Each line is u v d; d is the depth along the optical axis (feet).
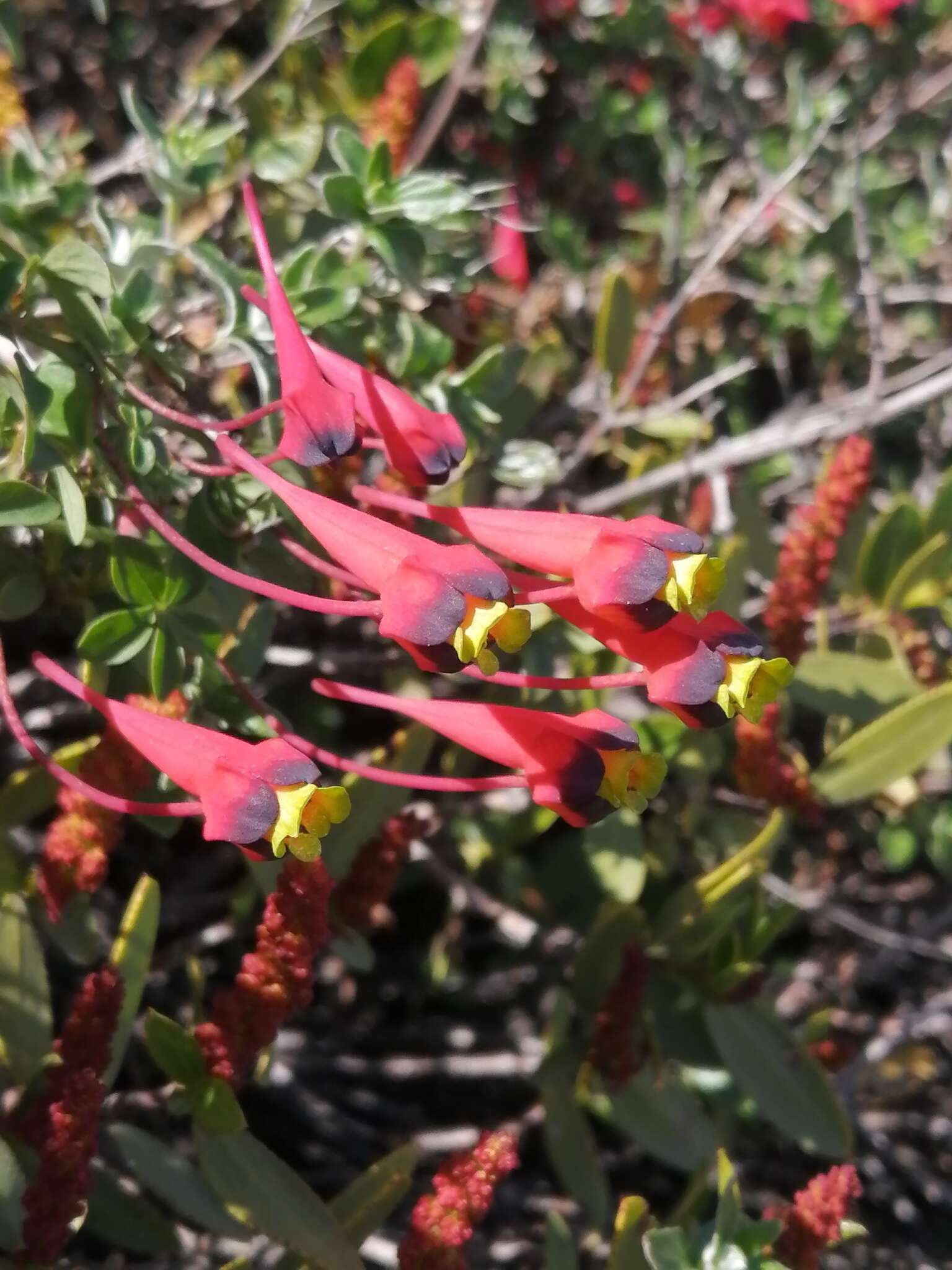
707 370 1.14
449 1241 0.70
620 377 0.98
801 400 1.14
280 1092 0.91
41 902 0.74
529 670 0.86
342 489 0.81
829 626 0.97
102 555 0.78
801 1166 0.98
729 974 0.84
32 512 0.67
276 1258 0.77
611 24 1.25
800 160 0.97
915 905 1.06
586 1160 0.82
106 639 0.71
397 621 0.59
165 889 0.93
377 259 0.85
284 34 0.97
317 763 0.95
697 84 1.22
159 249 0.76
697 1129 0.85
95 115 1.15
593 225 1.28
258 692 0.90
